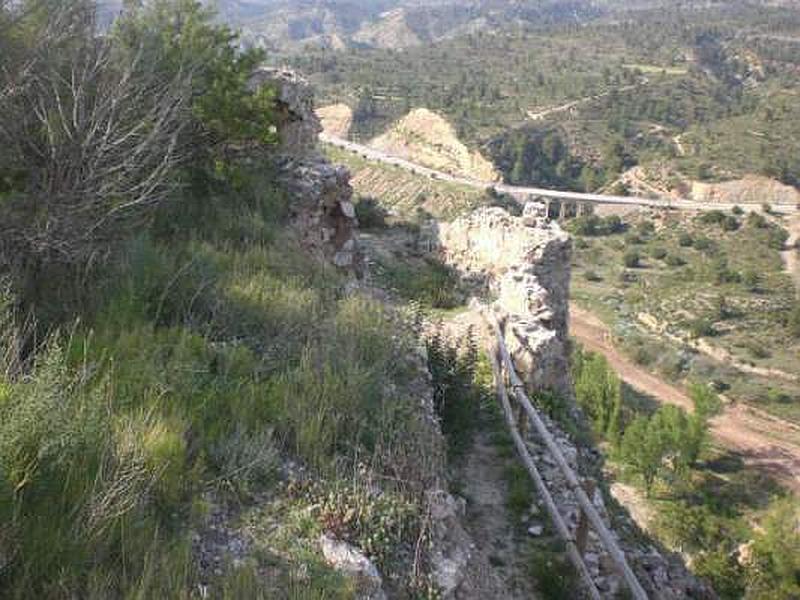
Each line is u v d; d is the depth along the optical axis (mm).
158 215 9445
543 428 8023
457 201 102438
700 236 94062
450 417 8547
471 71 188000
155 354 5652
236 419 5336
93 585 3318
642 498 28172
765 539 24594
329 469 5234
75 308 6082
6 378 4086
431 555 4988
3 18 7223
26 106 6895
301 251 11172
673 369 59000
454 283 17156
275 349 6801
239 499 4633
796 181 108562
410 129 132875
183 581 3559
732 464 42625
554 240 15461
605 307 73875
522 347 11266
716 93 160125
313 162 14305
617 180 118812
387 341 7836
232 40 12766
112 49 7898
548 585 6211
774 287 75938
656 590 7676
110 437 4199
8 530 3266
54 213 6148
